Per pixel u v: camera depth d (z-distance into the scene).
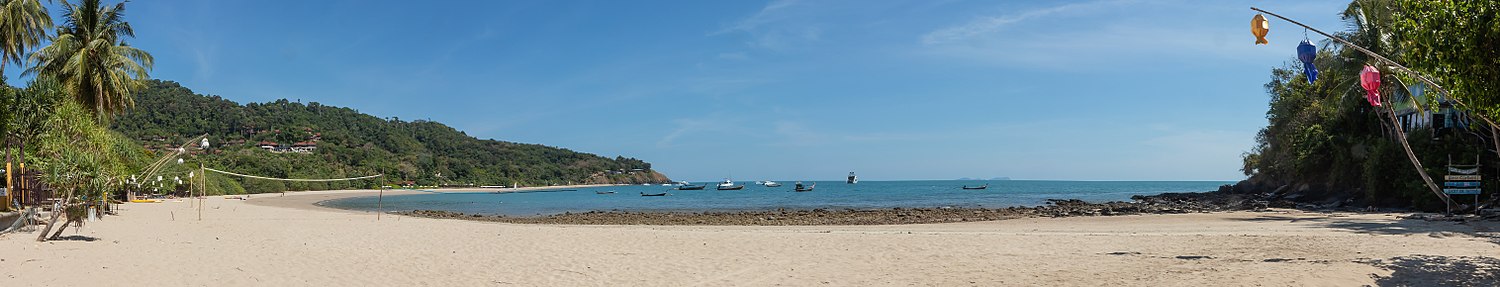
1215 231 18.73
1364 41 28.38
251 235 16.69
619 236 16.70
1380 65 15.63
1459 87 8.58
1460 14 8.19
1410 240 13.93
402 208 53.34
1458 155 29.30
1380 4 26.73
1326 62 31.25
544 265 11.59
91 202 16.22
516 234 17.30
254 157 100.69
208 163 85.81
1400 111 34.81
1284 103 46.28
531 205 61.56
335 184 111.06
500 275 10.53
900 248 13.80
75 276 9.39
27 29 26.44
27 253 11.50
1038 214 33.31
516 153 190.88
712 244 14.70
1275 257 11.40
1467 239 14.11
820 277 10.27
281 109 154.12
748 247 14.16
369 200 76.00
